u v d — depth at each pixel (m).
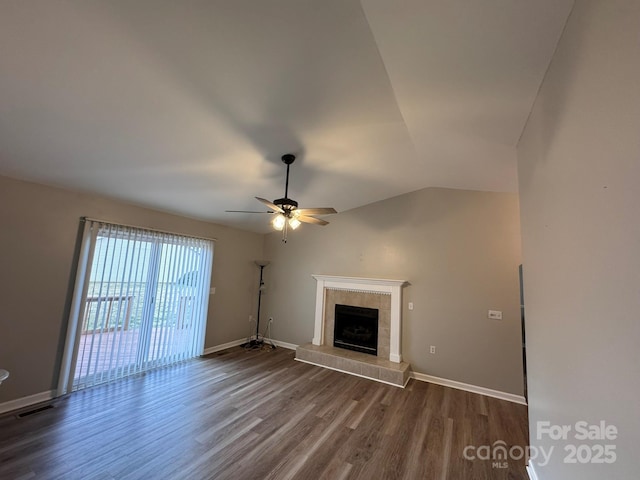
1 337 2.91
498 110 2.12
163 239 4.45
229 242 5.64
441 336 4.27
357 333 5.00
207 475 2.16
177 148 2.79
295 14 1.51
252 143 2.88
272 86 2.08
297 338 5.67
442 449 2.60
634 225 0.85
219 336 5.42
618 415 0.98
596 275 1.13
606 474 1.07
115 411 3.02
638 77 0.81
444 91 2.04
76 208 3.48
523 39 1.47
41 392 3.16
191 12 1.47
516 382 3.73
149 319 4.23
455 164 3.40
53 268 3.27
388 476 2.24
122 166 2.99
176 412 3.06
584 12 1.17
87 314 3.54
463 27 1.44
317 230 5.68
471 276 4.18
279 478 2.17
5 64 1.68
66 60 1.70
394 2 1.38
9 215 2.97
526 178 2.26
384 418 3.12
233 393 3.59
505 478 2.26
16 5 1.38
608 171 1.01
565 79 1.40
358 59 1.84
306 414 3.14
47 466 2.18
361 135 2.86
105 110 2.15
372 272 4.99
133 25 1.52
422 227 4.61
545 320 1.86
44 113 2.11
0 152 2.55
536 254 2.03
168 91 2.04
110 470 2.17
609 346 1.03
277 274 6.11
